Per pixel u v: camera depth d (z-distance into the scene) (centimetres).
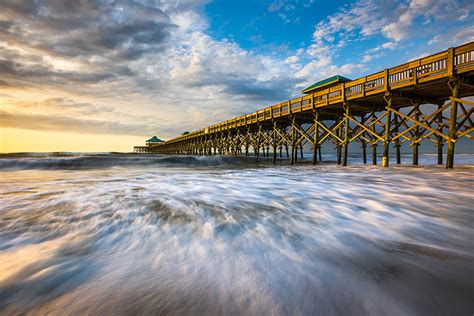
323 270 199
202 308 150
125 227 311
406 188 621
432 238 273
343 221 340
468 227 311
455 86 973
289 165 2003
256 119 2259
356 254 231
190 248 247
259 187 666
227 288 173
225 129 2911
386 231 297
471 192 556
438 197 500
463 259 217
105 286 176
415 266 204
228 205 437
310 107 1644
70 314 146
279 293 166
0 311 149
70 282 182
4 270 200
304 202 467
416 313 143
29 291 170
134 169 1512
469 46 900
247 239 271
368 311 146
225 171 1320
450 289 168
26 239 272
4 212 376
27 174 1119
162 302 156
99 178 921
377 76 1232
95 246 253
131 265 211
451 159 1055
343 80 1777
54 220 337
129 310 148
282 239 272
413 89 1171
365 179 832
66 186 675
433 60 1008
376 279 183
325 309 148
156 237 277
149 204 433
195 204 440
